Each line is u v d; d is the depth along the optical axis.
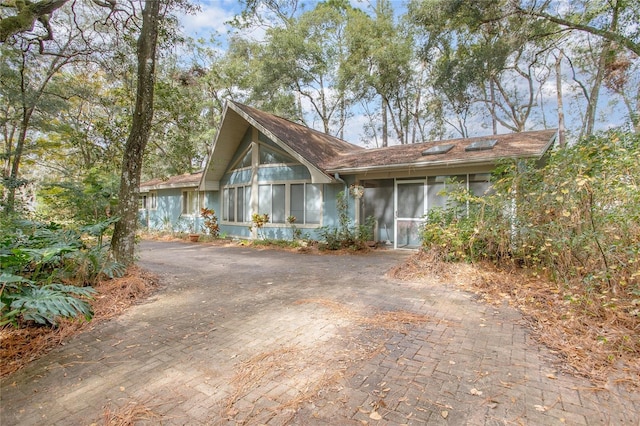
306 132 13.52
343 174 10.09
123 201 5.88
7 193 10.00
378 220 10.36
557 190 4.95
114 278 5.25
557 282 4.65
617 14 11.80
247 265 7.56
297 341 3.30
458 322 3.77
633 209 4.19
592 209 4.52
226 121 12.06
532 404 2.25
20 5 6.42
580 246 4.49
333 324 3.75
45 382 2.63
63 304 3.12
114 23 7.39
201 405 2.29
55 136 14.48
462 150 9.09
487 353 3.00
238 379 2.61
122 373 2.74
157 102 8.78
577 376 2.60
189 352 3.10
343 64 20.83
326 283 5.69
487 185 8.44
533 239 5.25
